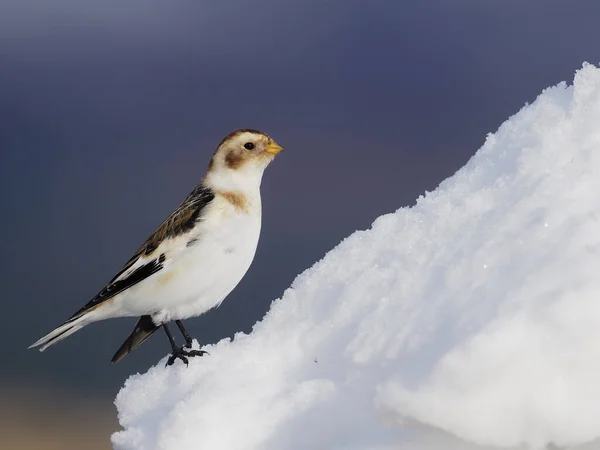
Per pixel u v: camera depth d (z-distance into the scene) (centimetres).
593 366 515
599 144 646
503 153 716
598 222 579
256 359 691
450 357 527
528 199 632
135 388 727
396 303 634
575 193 616
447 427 531
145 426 682
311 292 726
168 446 627
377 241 723
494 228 626
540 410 515
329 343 666
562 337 520
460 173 743
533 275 557
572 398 514
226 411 637
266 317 735
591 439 521
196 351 771
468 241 637
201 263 985
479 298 573
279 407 629
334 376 638
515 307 538
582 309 522
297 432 608
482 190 684
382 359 602
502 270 584
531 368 518
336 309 685
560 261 559
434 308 598
